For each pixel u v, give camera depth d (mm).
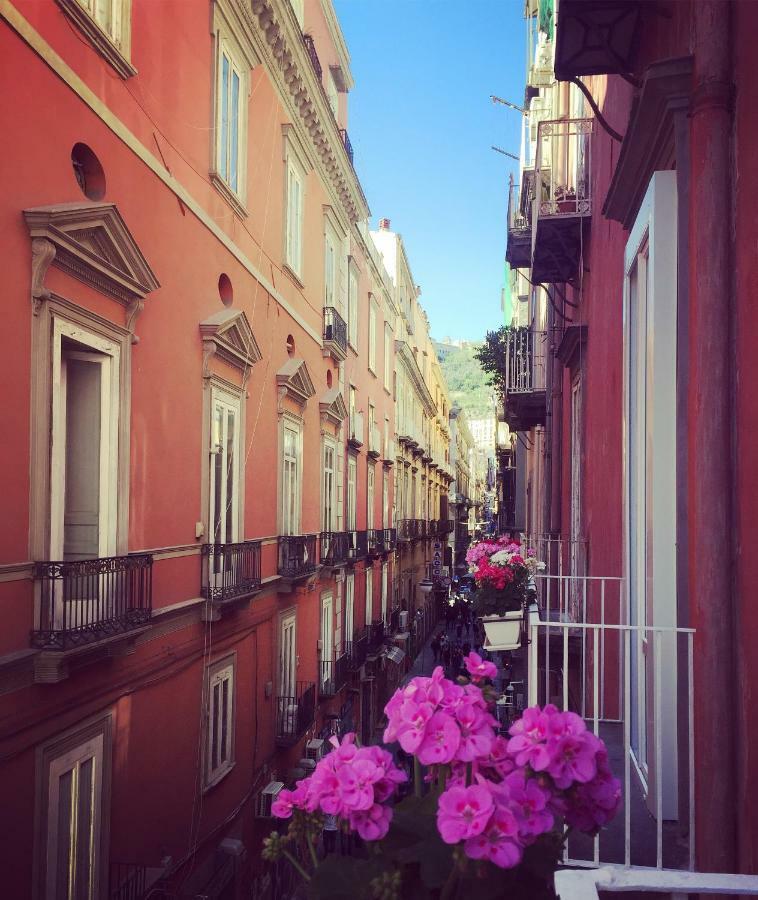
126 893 8430
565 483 13719
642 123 5457
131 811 8836
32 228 6805
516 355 19812
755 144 4215
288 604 15742
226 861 11516
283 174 15172
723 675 4281
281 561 14781
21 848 6777
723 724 4246
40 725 7039
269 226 14391
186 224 10430
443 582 53250
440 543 58594
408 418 41219
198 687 10930
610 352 8578
